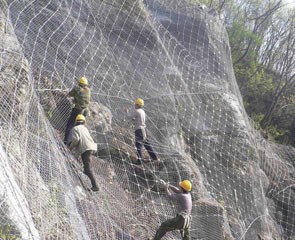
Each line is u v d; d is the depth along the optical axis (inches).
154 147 355.3
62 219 193.8
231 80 535.2
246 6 1173.7
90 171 251.0
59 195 203.8
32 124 225.5
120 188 296.2
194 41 513.0
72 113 277.9
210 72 499.5
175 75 437.7
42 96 283.9
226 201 410.0
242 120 484.7
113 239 227.8
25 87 228.8
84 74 331.9
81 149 250.7
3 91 211.9
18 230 158.1
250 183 447.5
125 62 389.4
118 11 404.8
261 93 1037.8
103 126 322.0
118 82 367.9
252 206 437.7
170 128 390.6
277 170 559.8
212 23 558.3
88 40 351.3
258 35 1168.8
